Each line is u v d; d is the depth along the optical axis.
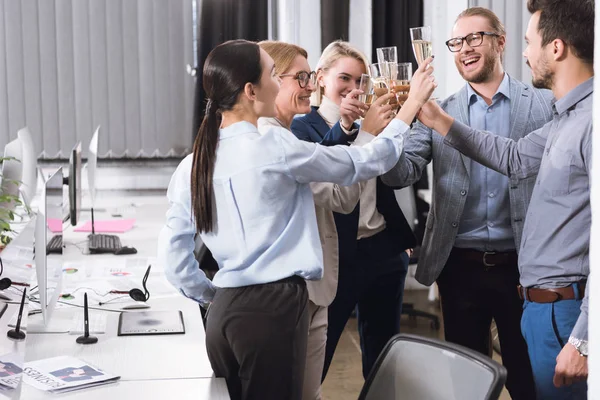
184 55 5.64
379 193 2.98
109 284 2.92
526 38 2.26
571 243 2.15
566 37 2.12
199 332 2.39
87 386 1.93
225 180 1.97
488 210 2.79
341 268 2.90
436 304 5.42
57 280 2.48
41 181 5.38
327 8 5.38
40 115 5.62
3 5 5.51
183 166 2.12
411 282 5.82
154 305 2.68
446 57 5.57
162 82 5.65
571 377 2.00
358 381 4.06
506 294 2.80
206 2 5.42
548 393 2.22
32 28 5.55
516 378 2.86
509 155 2.53
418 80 2.22
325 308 2.58
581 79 2.15
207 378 2.00
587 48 2.11
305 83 2.43
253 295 1.94
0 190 3.76
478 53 2.77
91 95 5.63
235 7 5.42
